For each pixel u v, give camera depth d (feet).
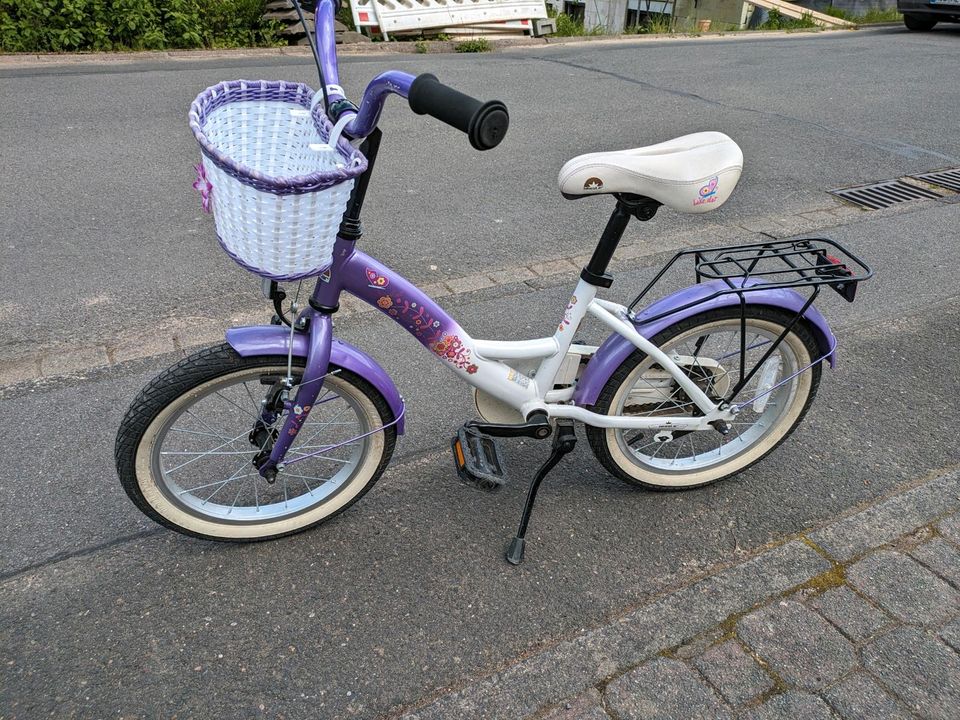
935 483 8.86
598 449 8.22
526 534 8.13
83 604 7.16
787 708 6.33
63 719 6.19
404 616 7.19
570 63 30.42
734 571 7.70
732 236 15.10
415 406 9.97
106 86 22.68
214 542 7.86
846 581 7.57
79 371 10.19
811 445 9.50
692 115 22.99
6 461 8.67
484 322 11.86
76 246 13.34
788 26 46.24
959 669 6.68
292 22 31.17
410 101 5.18
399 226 14.93
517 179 17.47
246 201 4.98
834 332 11.93
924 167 19.29
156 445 6.95
